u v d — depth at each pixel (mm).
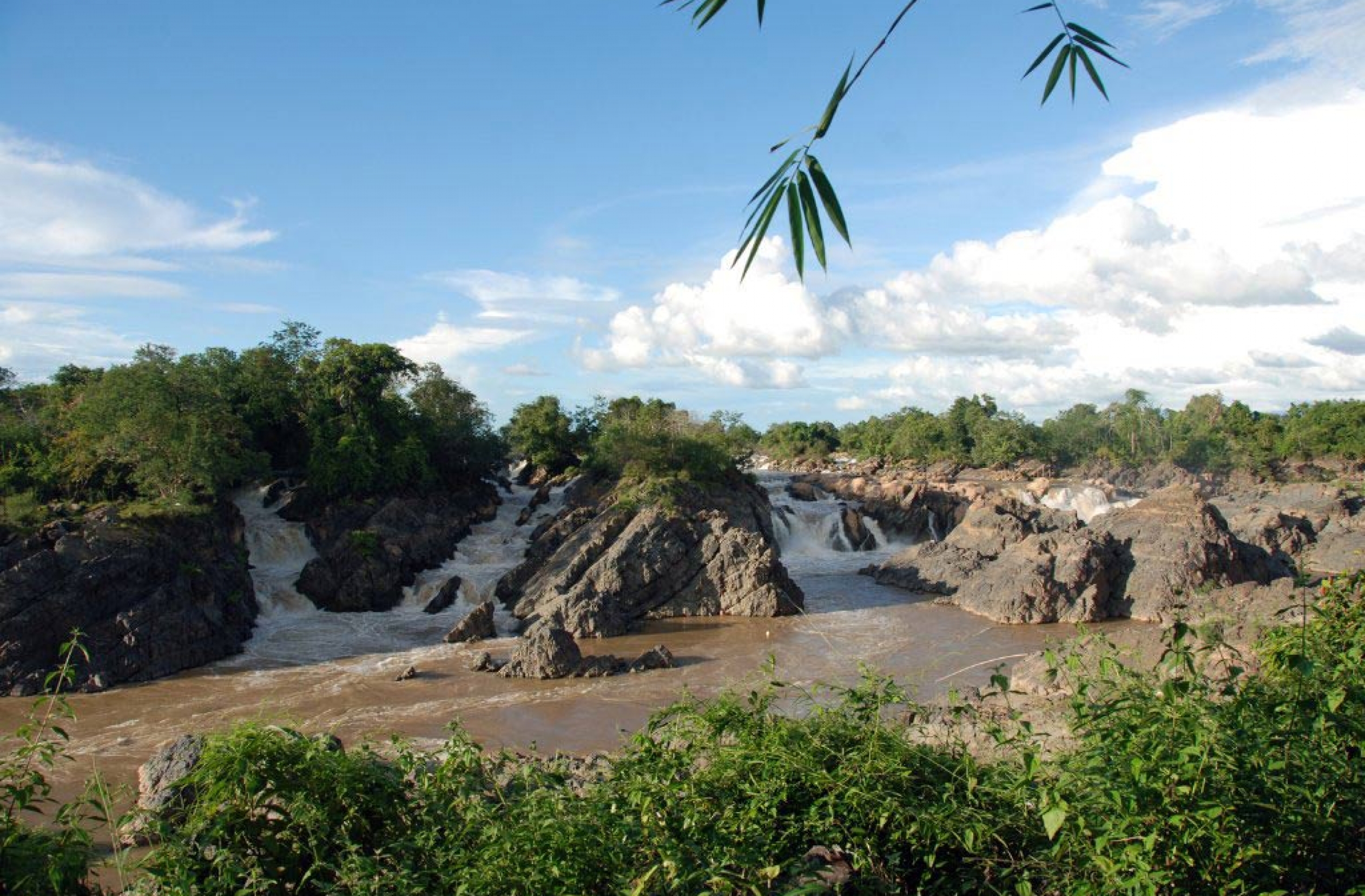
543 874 5645
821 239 4699
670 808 6344
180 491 42469
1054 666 8062
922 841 6094
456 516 58812
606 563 44281
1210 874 5297
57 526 35562
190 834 6094
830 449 140375
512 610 44906
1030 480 96688
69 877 5719
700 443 59844
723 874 5535
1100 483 93312
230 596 40156
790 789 6480
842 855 6172
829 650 36188
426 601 46906
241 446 49000
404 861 6227
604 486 62188
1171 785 5535
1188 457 113438
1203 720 5934
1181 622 7414
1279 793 5551
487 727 27219
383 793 6684
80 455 41906
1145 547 44531
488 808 6648
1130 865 5328
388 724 27562
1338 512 64125
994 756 7109
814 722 7230
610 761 7781
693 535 46594
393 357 57812
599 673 33062
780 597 43969
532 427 77375
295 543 49969
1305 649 6922
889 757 6598
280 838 6230
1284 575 45750
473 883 5668
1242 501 75438
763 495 67750
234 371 56219
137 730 27219
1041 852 5785
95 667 32344
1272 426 112375
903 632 39812
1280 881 5492
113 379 44656
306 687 32344
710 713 7395
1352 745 6250
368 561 46344
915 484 72875
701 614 44500
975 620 42406
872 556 64750
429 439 61531
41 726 6934
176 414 44344
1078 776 5645
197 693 31656
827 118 4680
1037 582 42188
